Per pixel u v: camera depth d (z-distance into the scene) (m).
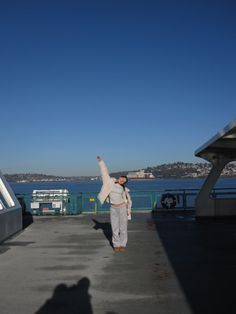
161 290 7.27
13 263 9.60
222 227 15.52
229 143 14.90
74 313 6.14
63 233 14.77
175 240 12.67
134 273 8.52
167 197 22.84
